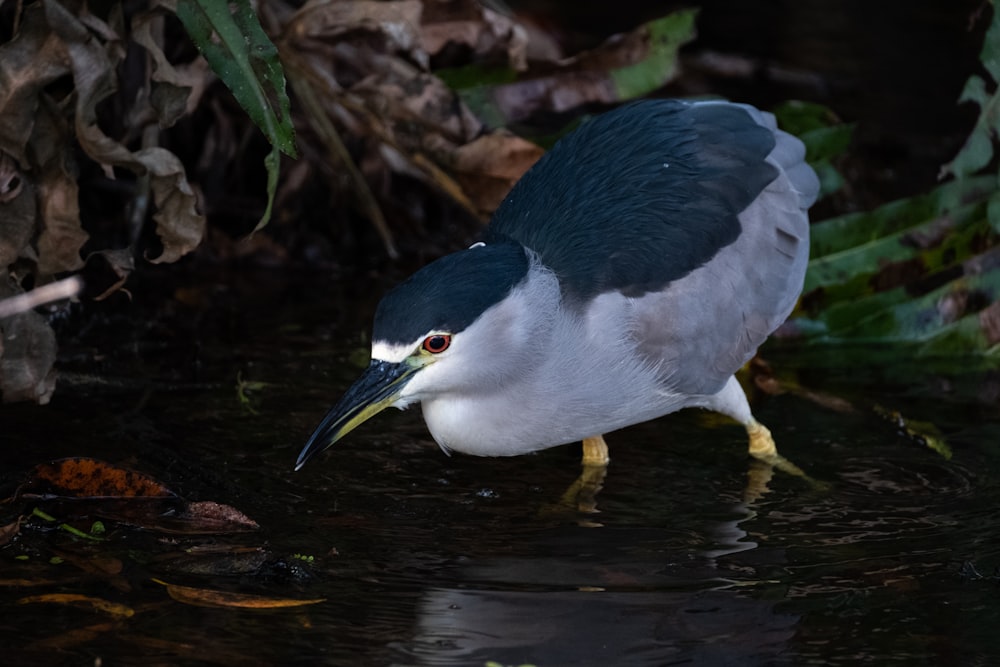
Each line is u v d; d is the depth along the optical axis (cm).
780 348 1273
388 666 713
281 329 1250
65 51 927
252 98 909
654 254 978
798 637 757
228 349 1194
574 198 999
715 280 1007
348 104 1262
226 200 1443
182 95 986
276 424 1044
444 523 906
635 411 1000
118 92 1280
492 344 902
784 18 1861
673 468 1023
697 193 1015
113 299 1285
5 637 724
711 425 1115
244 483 945
